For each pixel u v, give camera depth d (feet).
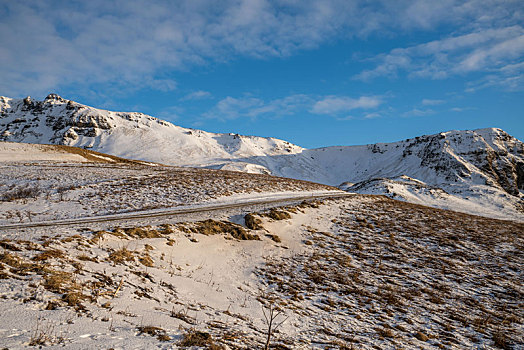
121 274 36.37
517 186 573.74
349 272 56.90
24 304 23.89
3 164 135.64
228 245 61.21
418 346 33.68
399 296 48.80
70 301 26.30
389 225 88.69
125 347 19.97
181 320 28.71
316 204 101.09
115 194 93.81
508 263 67.15
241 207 88.07
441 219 103.81
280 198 111.04
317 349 28.22
